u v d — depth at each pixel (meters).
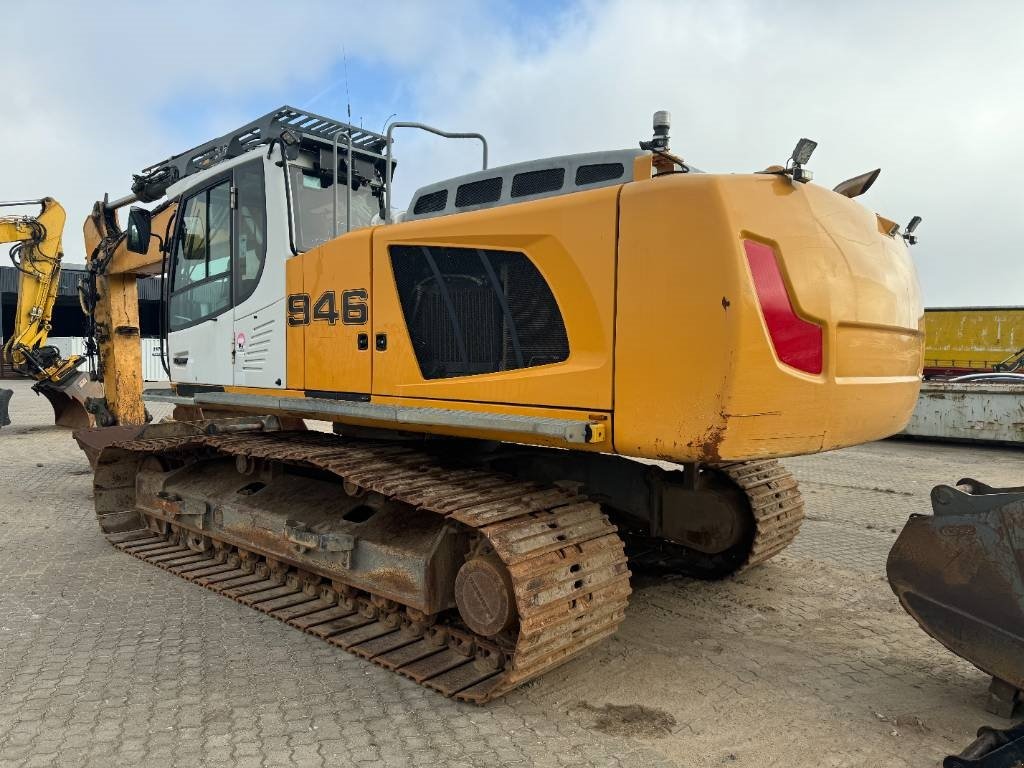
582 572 3.11
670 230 2.71
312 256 4.11
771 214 2.73
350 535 3.89
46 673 3.50
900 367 3.42
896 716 3.15
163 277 5.62
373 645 3.73
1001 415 11.60
